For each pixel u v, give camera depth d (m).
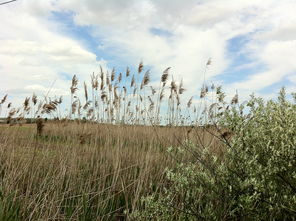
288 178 2.86
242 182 2.90
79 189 4.56
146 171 4.62
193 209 3.09
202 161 3.26
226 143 3.23
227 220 3.03
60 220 3.79
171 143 5.76
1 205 3.47
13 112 6.42
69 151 5.39
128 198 4.38
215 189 2.99
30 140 6.07
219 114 3.35
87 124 7.66
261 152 3.05
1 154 5.25
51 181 4.48
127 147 6.25
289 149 2.78
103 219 3.89
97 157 5.71
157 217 3.16
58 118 7.03
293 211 2.67
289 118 2.95
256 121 3.20
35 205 3.72
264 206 2.89
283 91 3.33
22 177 4.79
